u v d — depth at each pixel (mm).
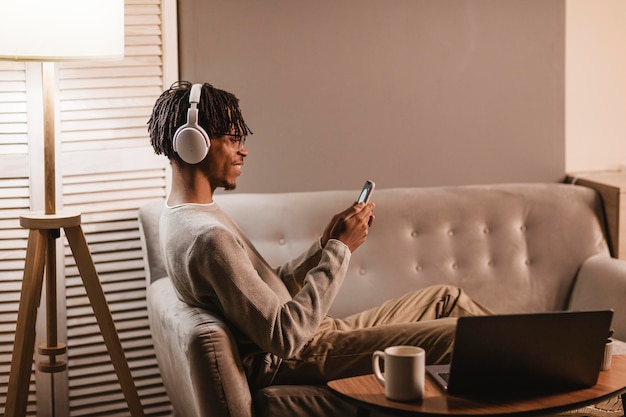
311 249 2451
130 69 2975
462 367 1827
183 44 3055
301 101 3184
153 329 2666
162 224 2361
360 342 2309
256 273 2193
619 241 3111
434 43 3273
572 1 3436
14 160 2869
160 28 3006
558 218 3094
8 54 2344
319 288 2205
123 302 3018
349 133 3238
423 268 2980
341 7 3180
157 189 3039
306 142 3203
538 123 3387
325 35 3178
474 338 1805
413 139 3295
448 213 3035
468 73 3311
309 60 3174
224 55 3098
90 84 2930
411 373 1799
